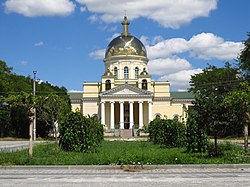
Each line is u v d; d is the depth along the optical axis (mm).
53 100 33344
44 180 12461
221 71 71000
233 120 20656
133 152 23734
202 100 21219
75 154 22547
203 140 24531
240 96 20547
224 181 11906
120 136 72625
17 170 16141
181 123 34062
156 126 39281
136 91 83125
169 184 11273
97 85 89125
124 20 94312
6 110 61625
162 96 88062
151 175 13898
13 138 63594
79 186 10961
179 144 33000
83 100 88000
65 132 25312
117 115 87875
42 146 30297
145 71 87938
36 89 74188
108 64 89500
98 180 12391
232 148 26250
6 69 68938
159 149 29641
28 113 21266
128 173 14734
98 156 19469
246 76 56656
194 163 17531
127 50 88562
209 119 20734
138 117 87375
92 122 28078
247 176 13305
